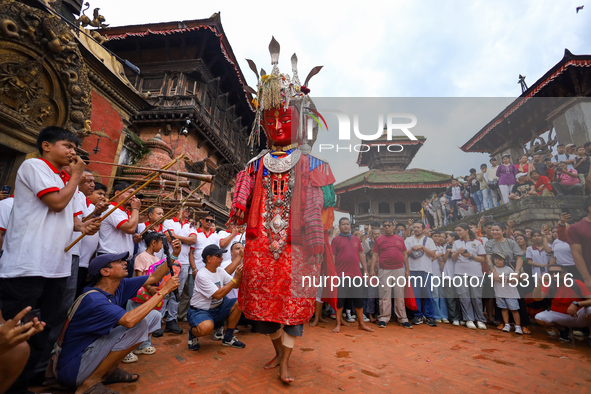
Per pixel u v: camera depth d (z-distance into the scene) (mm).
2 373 1568
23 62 4961
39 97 5293
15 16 4746
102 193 3357
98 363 2004
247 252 2494
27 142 5258
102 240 3211
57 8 6977
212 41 14406
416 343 3355
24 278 1965
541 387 2131
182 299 4652
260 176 2621
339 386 2139
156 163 10844
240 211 2537
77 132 5914
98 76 7777
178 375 2348
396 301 4426
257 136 2938
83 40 7527
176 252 3098
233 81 17234
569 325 3295
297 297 2242
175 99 13617
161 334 3658
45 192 2027
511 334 3850
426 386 2146
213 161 16156
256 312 2301
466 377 2316
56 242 2121
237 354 2943
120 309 2125
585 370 2459
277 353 2574
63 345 2057
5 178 5113
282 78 2586
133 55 14953
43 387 2084
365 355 2885
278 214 2457
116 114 8570
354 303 4191
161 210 4207
